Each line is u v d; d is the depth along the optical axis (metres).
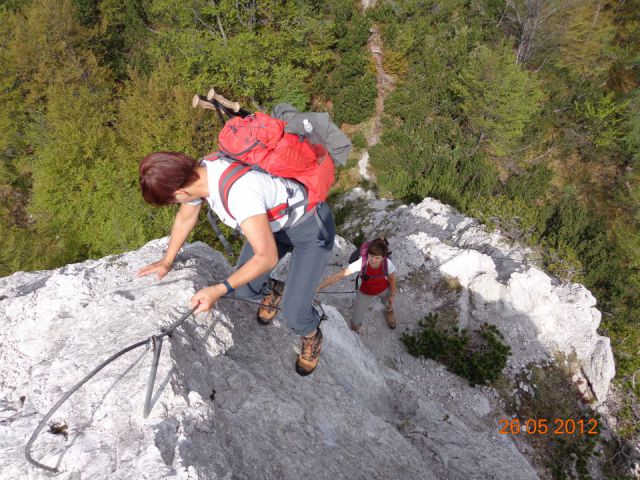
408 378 6.77
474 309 7.63
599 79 30.25
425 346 7.01
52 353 3.10
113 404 2.15
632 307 16.12
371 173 27.44
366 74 28.50
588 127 28.70
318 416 3.14
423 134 27.11
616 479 7.17
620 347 11.83
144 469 1.83
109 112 25.84
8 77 24.67
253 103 26.83
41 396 2.39
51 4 25.33
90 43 27.75
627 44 32.06
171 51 26.48
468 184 24.41
